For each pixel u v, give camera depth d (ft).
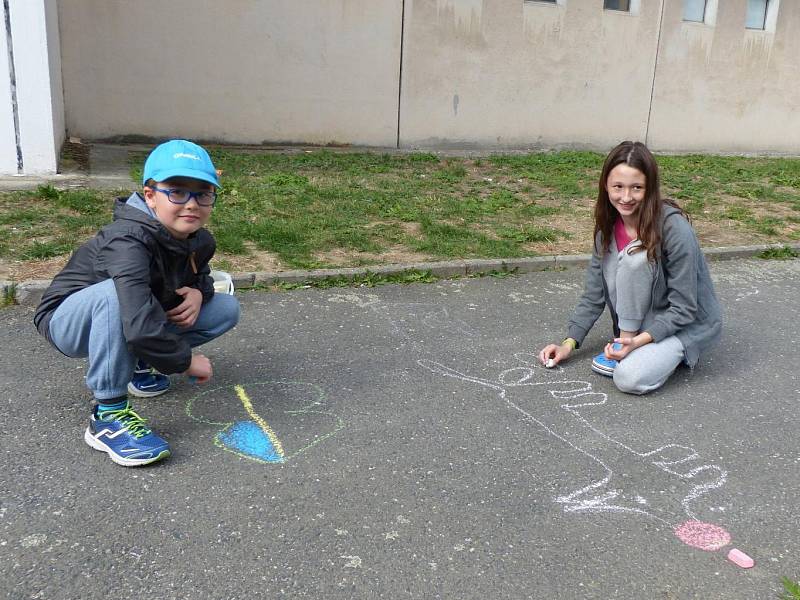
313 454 9.21
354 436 9.72
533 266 18.38
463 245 19.22
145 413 10.06
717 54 43.52
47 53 23.39
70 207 20.03
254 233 18.69
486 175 31.65
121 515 7.80
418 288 16.44
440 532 7.78
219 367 11.69
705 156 42.88
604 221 11.63
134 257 8.36
